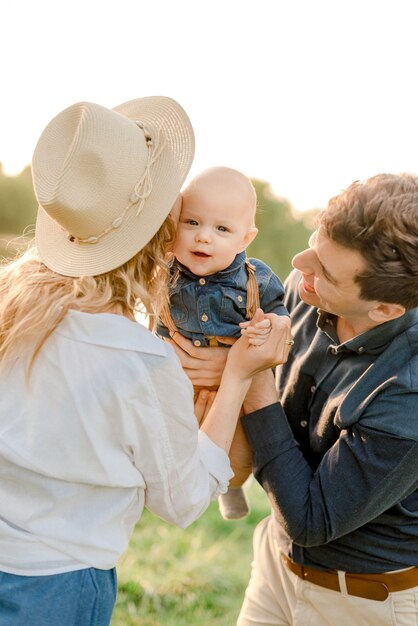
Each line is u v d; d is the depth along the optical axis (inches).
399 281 71.4
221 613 143.3
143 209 69.2
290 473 79.3
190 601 145.3
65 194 66.1
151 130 71.6
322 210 77.0
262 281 86.8
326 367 81.4
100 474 67.2
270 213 447.2
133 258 70.1
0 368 68.2
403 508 78.1
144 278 71.6
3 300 69.8
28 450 66.8
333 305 76.5
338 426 77.9
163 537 169.5
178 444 69.4
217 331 85.0
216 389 87.0
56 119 70.2
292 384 85.0
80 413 66.0
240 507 99.5
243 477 92.5
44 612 67.0
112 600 71.7
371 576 80.9
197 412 86.9
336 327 82.3
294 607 86.5
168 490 71.1
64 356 66.6
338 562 81.4
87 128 66.6
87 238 68.8
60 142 69.3
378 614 81.0
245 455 88.8
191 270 83.7
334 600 82.8
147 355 66.8
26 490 67.9
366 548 80.1
